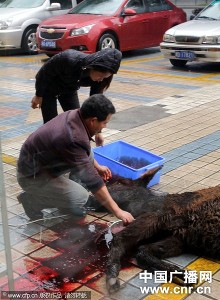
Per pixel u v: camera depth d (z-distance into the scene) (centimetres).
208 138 558
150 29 1186
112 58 348
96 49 1062
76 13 1166
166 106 710
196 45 972
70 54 374
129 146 443
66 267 296
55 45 1053
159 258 308
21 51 1143
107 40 1088
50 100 419
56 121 311
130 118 646
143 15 1165
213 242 302
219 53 953
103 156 404
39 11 1187
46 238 317
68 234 325
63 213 330
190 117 647
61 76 389
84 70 365
